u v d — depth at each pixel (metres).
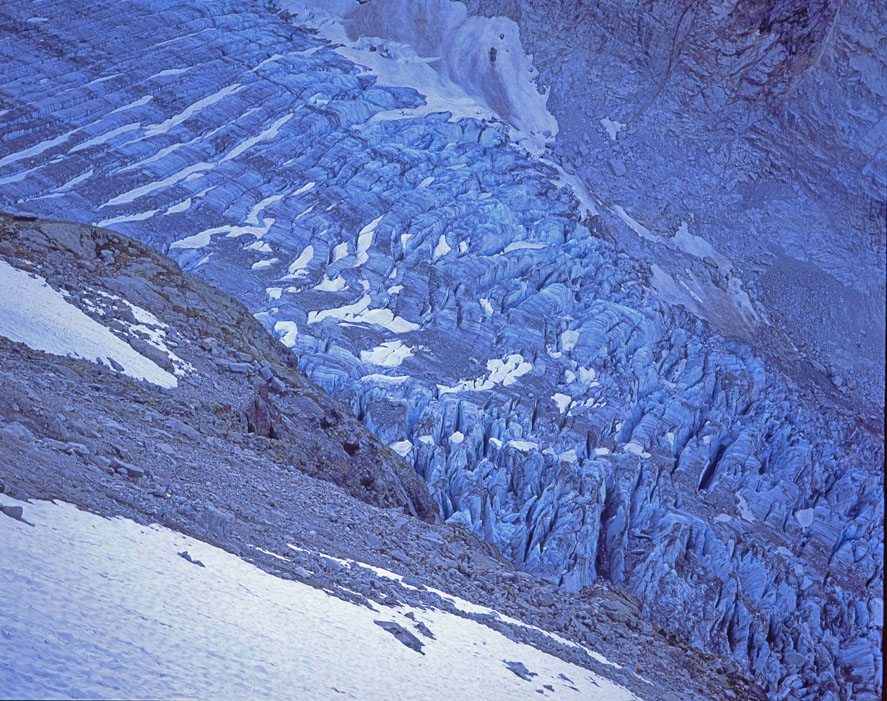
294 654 9.12
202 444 19.36
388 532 18.97
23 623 6.92
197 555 11.07
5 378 15.38
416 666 10.73
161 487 13.62
